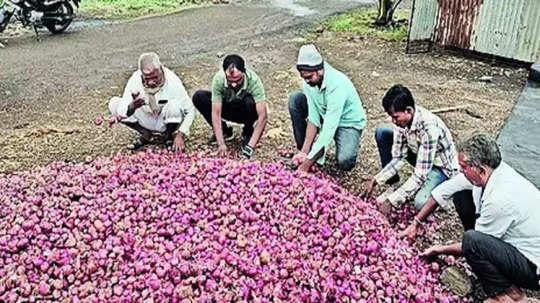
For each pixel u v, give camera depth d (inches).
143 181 136.6
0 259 108.3
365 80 281.7
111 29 394.6
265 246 112.7
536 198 111.0
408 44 333.1
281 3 510.9
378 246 118.9
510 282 115.0
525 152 189.6
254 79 176.4
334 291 104.3
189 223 120.2
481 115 232.5
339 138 172.4
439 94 261.1
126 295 99.1
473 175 111.5
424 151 138.3
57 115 227.1
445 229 147.3
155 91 175.0
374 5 499.2
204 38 370.9
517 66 309.6
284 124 218.2
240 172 140.0
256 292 101.2
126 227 116.8
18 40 355.3
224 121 196.7
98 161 161.8
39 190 131.4
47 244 111.4
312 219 122.6
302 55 152.3
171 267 104.3
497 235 112.9
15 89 260.7
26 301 98.7
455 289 121.9
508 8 301.0
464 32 323.0
